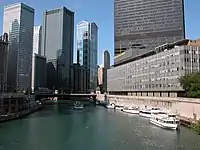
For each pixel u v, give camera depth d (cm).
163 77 14375
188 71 12538
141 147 6297
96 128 9394
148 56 17138
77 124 10431
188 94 10850
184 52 12650
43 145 6644
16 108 13088
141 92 18025
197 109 9162
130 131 8575
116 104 19638
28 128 9256
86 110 17500
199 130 2562
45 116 13438
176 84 12975
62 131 8762
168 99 12044
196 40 14462
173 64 13362
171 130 8575
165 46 15788
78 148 6322
